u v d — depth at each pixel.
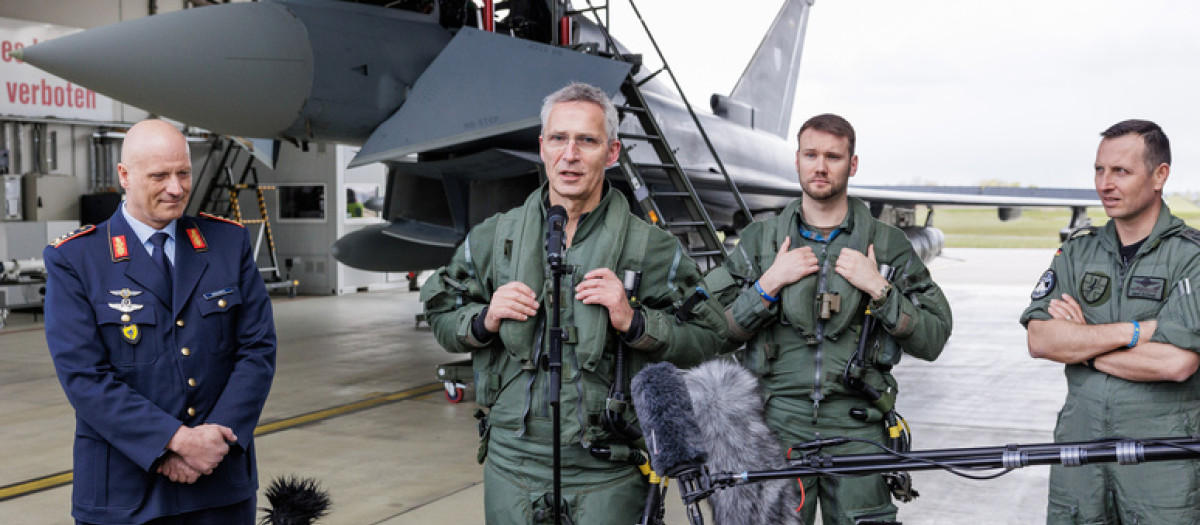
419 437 6.15
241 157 16.39
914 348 2.80
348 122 7.25
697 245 10.08
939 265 27.41
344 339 11.12
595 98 2.36
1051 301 2.77
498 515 2.43
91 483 2.51
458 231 8.53
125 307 2.54
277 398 7.53
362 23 7.21
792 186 12.12
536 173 8.35
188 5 16.11
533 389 2.35
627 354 2.35
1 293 12.76
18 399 7.47
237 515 2.67
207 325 2.64
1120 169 2.57
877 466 1.86
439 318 2.58
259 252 16.62
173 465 2.48
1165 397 2.54
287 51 6.79
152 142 2.52
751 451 1.92
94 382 2.45
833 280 2.86
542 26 8.45
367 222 17.12
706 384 1.92
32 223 13.40
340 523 4.33
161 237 2.64
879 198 14.41
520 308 2.27
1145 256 2.61
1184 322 2.47
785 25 15.27
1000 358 9.82
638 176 7.23
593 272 2.27
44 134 14.30
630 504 2.38
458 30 7.76
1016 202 16.83
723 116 12.55
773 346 2.94
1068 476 2.65
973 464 1.81
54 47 6.45
